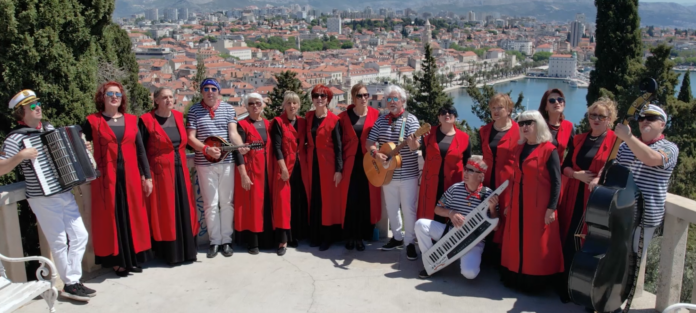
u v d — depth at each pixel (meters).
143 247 5.30
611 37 23.53
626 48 23.42
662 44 22.23
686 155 21.91
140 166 5.20
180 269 5.49
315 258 5.79
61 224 4.62
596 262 3.95
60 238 4.62
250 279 5.27
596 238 4.05
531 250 4.74
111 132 4.96
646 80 4.09
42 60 7.77
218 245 5.90
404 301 4.82
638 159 4.20
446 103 5.39
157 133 5.26
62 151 4.39
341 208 5.98
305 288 5.08
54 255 4.65
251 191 5.78
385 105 5.62
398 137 5.56
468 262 5.05
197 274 5.38
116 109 5.03
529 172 4.68
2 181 7.74
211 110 5.65
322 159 5.85
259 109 5.71
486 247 5.49
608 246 3.98
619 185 4.02
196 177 6.07
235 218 5.88
